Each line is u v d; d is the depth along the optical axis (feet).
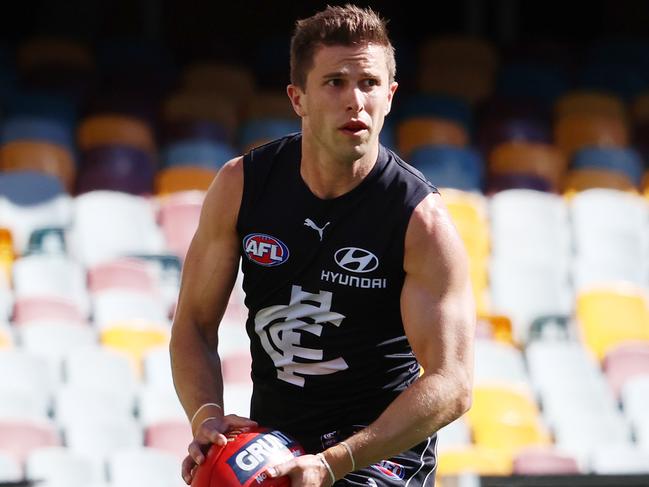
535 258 107.34
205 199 32.32
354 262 30.71
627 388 88.74
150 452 71.67
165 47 133.39
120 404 77.92
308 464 29.04
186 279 32.71
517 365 89.35
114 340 85.71
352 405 31.76
